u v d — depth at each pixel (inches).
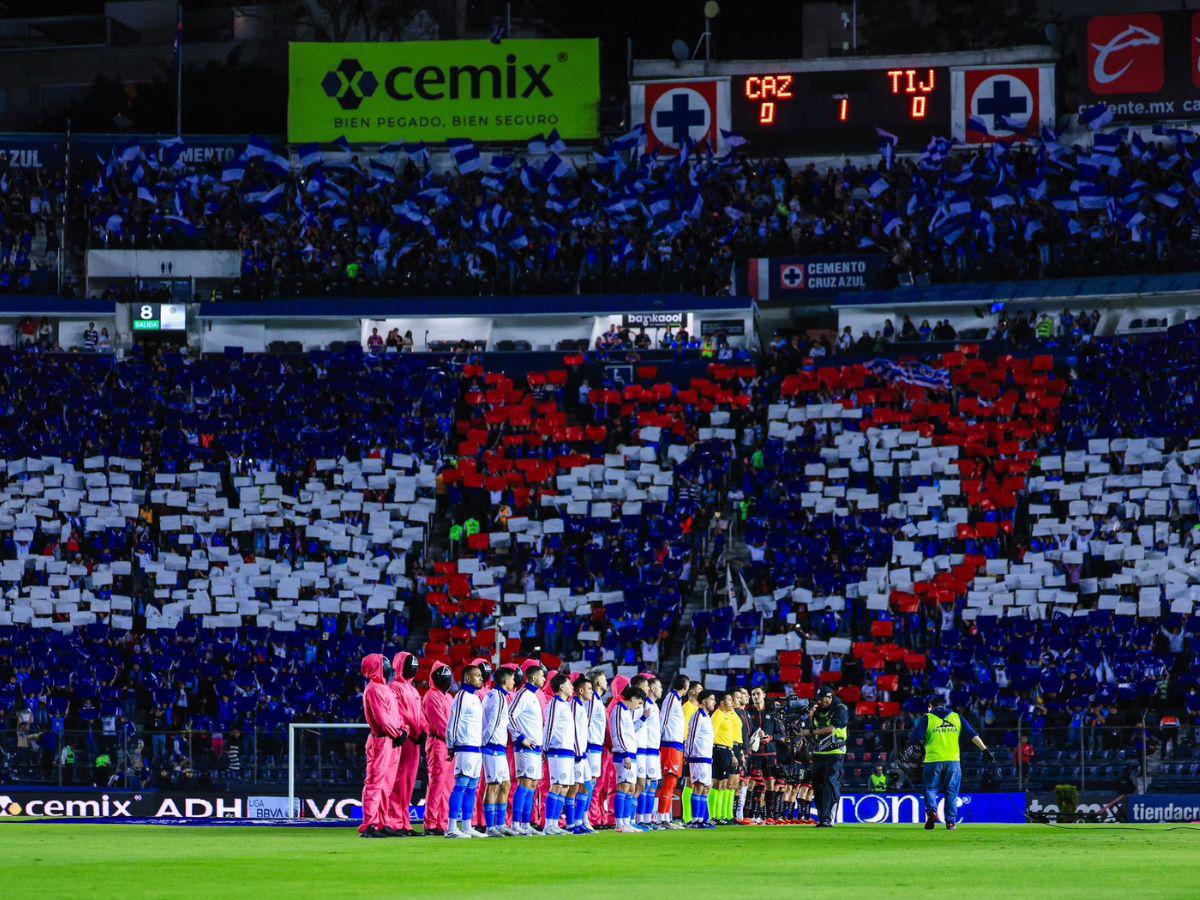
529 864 1016.9
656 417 2790.4
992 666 2298.2
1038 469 2652.6
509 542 2628.0
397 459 2758.4
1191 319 2886.3
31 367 2913.4
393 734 1353.3
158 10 4020.7
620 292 3095.5
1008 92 3203.7
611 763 1624.0
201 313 3080.7
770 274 3112.7
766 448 2723.9
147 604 2578.7
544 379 2915.8
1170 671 2278.5
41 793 2079.2
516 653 2454.5
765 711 1898.4
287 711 2343.8
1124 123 3174.2
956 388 2802.7
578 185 3253.0
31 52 3954.2
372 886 842.8
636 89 3302.2
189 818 2022.6
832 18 4025.6
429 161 3280.0
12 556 2640.3
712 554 2588.6
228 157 3356.3
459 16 3991.1
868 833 1536.7
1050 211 3083.2
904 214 3134.8
